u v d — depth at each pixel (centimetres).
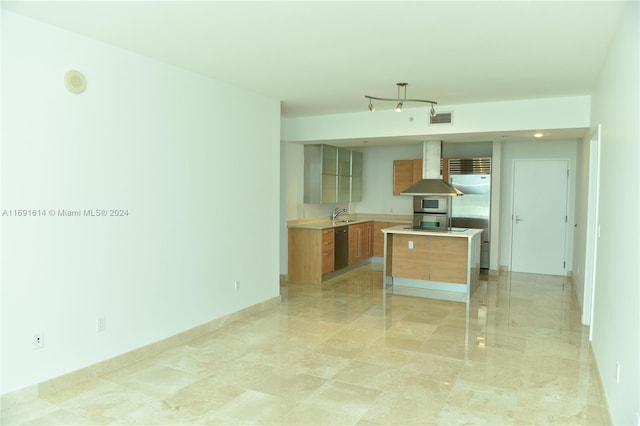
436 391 323
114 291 358
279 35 328
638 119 220
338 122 662
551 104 532
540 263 786
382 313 530
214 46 352
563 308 556
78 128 328
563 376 351
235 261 493
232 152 484
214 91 456
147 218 385
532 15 286
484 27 309
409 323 490
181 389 325
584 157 573
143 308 384
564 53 363
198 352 400
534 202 784
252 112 513
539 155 775
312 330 464
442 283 650
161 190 398
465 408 298
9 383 293
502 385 334
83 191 333
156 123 391
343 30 317
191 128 429
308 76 444
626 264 243
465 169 798
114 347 360
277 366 368
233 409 295
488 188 784
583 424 279
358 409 296
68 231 324
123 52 359
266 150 540
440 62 394
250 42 343
